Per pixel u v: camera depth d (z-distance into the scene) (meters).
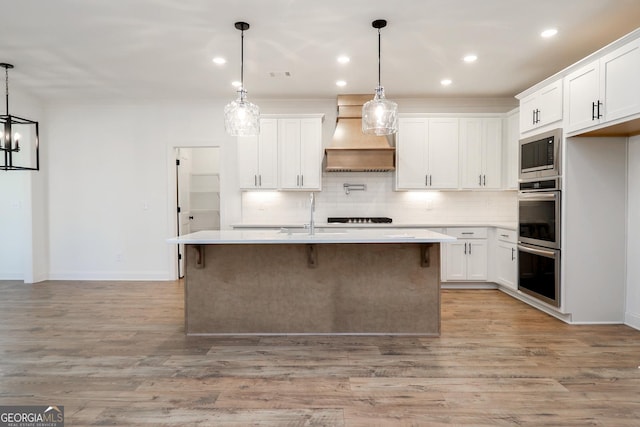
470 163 5.07
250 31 3.21
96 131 5.45
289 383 2.36
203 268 3.25
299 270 3.26
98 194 5.48
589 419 1.97
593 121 3.06
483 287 4.96
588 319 3.49
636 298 3.35
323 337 3.19
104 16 2.95
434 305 3.23
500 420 1.96
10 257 5.53
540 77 4.43
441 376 2.45
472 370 2.53
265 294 3.26
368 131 3.19
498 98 5.27
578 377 2.43
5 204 5.51
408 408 2.07
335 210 5.42
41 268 5.41
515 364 2.62
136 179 5.46
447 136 5.07
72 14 2.92
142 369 2.55
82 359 2.71
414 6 2.82
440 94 5.09
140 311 3.90
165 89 4.86
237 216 5.44
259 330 3.26
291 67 4.06
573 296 3.47
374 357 2.75
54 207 5.51
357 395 2.21
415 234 3.23
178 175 5.71
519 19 3.03
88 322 3.55
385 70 4.16
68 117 5.44
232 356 2.78
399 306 3.24
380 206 5.42
